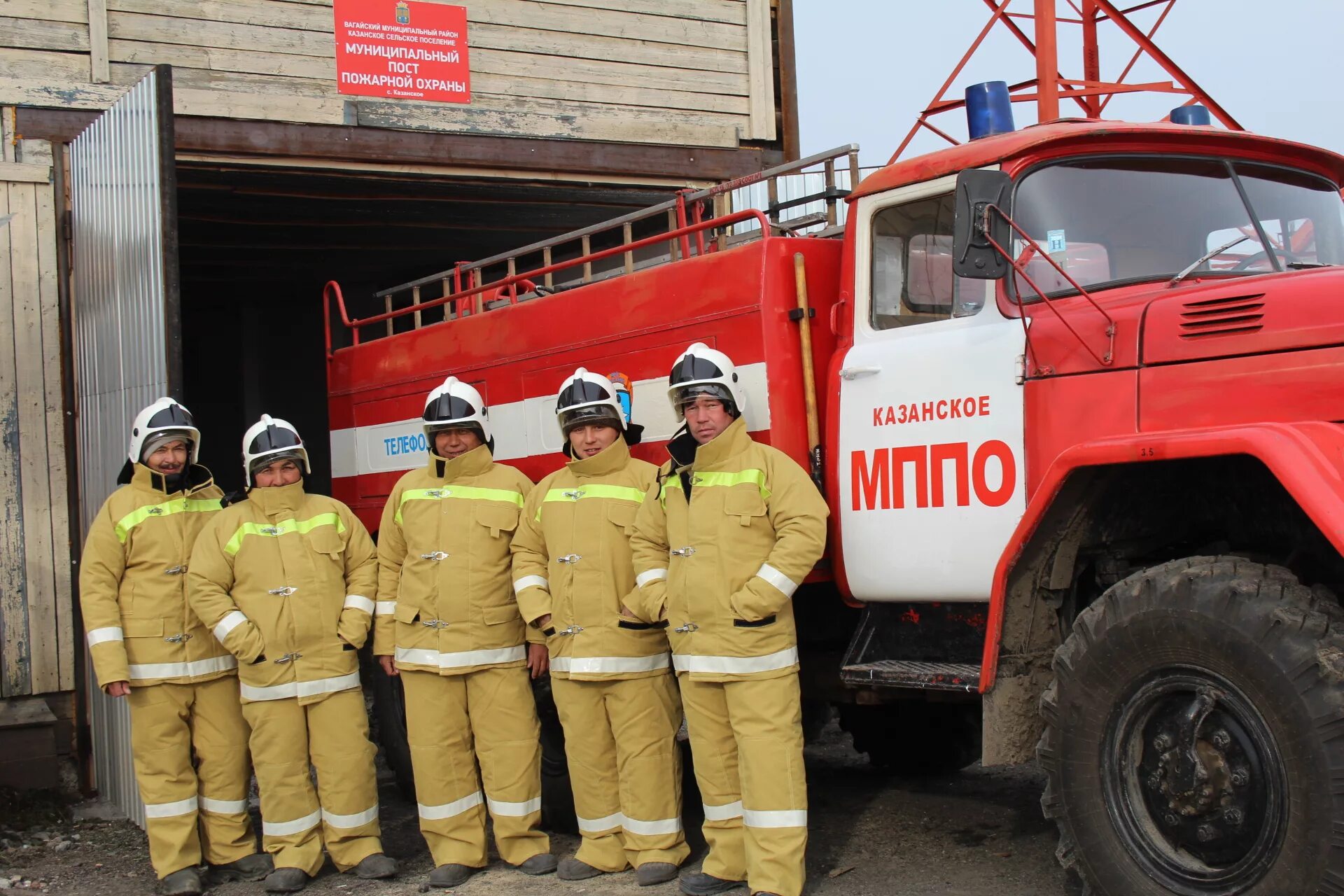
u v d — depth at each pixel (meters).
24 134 7.49
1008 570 4.00
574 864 5.08
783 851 4.39
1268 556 3.84
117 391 6.73
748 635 4.45
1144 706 3.65
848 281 4.82
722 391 4.53
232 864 5.46
